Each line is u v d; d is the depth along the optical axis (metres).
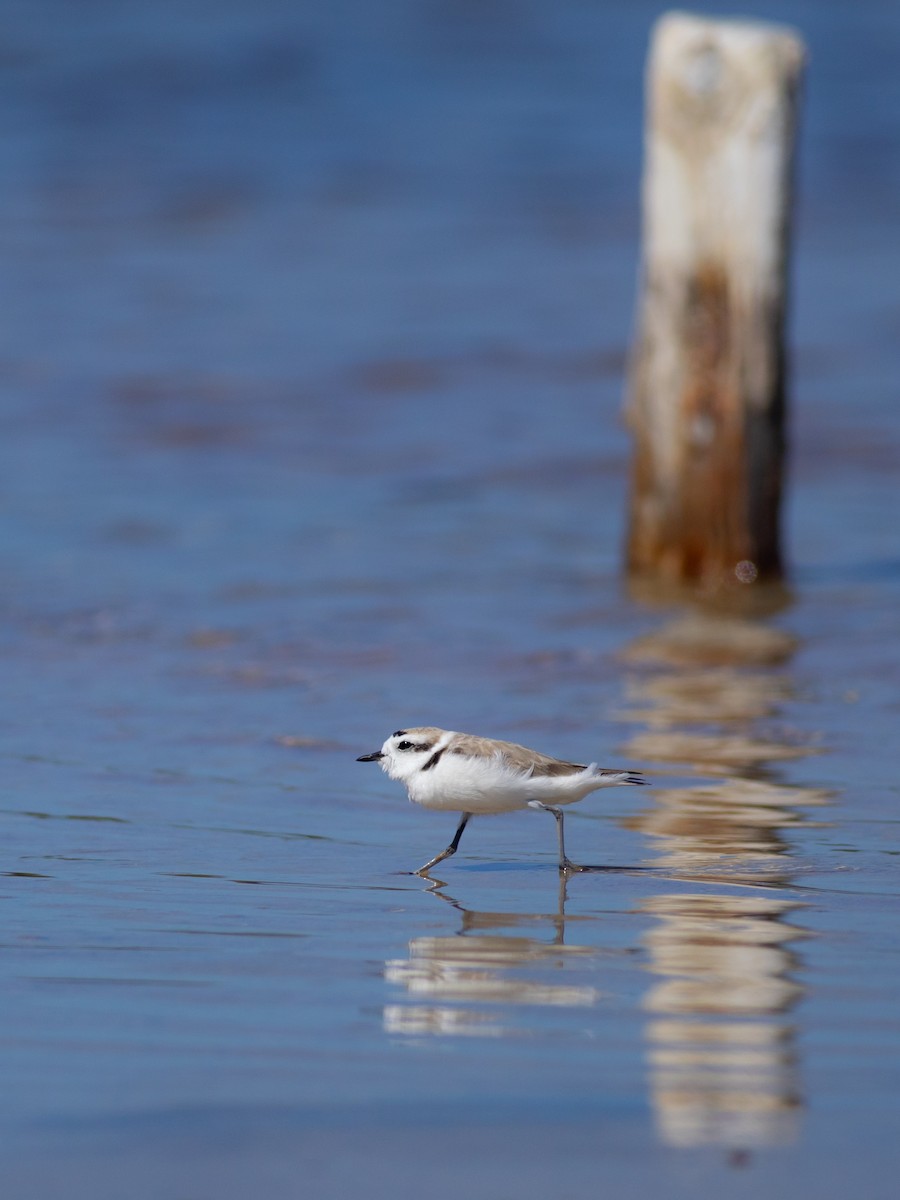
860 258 36.41
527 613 15.48
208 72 52.31
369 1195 4.74
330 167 44.34
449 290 33.88
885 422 24.84
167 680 12.95
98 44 54.50
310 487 21.23
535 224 39.66
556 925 7.47
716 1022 6.16
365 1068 5.68
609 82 51.72
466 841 9.09
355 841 9.08
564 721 11.73
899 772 10.41
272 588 16.31
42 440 23.52
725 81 16.23
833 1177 4.88
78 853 8.69
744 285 16.59
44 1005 6.29
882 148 46.47
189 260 36.03
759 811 9.59
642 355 17.11
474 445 23.69
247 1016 6.19
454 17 58.59
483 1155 5.00
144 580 16.53
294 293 33.44
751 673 13.24
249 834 9.16
